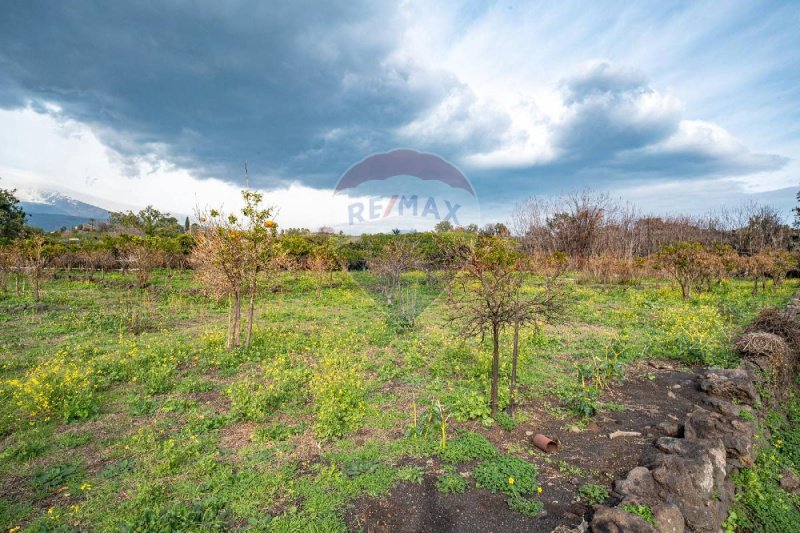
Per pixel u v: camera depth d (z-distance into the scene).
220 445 5.07
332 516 3.69
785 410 6.68
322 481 4.22
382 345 9.76
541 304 5.91
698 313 12.34
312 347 9.40
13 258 16.23
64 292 16.86
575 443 5.10
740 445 4.93
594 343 9.58
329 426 5.33
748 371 7.00
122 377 7.32
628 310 13.52
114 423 5.66
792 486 4.70
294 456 4.78
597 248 28.09
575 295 16.17
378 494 4.02
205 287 11.55
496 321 5.65
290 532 3.51
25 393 6.04
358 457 4.69
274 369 7.38
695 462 4.08
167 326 11.79
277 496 4.04
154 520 3.54
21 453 4.74
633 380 7.35
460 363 8.01
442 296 11.64
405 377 7.45
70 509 3.84
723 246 20.20
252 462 4.62
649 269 23.31
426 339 10.14
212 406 6.25
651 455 4.61
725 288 18.25
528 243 29.91
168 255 21.75
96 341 9.72
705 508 3.84
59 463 4.65
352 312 14.14
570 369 7.92
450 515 3.74
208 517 3.66
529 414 5.91
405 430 5.36
